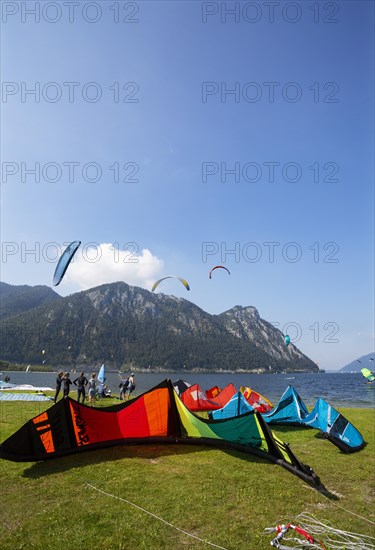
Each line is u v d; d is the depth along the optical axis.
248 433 10.42
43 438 9.37
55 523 6.25
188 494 7.61
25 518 6.40
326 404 14.31
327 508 7.52
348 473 9.77
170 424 11.17
